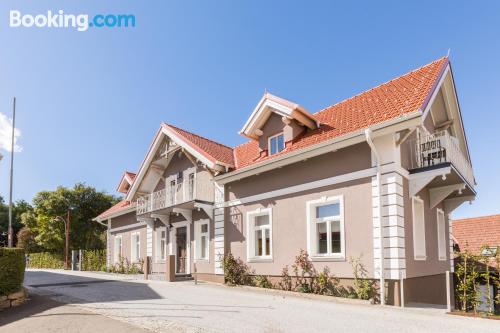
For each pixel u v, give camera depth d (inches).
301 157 517.0
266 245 586.9
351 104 592.7
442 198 524.7
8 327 313.3
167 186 823.7
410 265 443.5
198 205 658.8
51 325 314.0
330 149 482.6
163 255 820.6
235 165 668.7
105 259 1073.5
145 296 467.2
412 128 434.3
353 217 466.0
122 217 997.8
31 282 650.8
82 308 384.8
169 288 552.4
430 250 516.1
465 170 527.5
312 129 577.0
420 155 478.0
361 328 301.7
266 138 624.4
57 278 731.4
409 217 456.1
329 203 500.4
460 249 853.2
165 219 796.0
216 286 587.2
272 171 578.6
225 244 642.2
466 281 387.5
